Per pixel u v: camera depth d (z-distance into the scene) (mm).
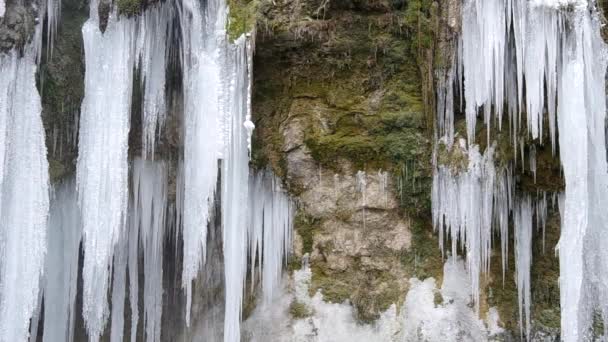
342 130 7441
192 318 8133
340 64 7363
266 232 7574
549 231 7359
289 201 7645
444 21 7184
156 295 7984
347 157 7480
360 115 7406
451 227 7227
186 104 7238
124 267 7836
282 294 7609
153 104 7320
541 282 7395
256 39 7094
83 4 7277
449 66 7172
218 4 7086
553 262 7355
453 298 7281
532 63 6531
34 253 6805
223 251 7246
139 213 7879
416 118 7285
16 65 6816
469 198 7090
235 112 6918
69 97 7383
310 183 7582
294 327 7508
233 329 7102
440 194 7254
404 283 7469
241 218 7066
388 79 7387
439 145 7242
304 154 7496
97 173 6980
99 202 6973
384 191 7465
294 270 7645
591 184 6594
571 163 6445
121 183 6992
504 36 6648
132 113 7602
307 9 7180
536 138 6945
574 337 6414
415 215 7473
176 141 7715
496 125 7066
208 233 8086
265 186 7574
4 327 6633
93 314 7148
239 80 6918
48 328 7715
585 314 6855
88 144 7004
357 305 7488
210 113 6910
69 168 7594
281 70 7410
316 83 7453
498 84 6676
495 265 7316
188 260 7031
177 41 7445
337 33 7258
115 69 7043
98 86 7012
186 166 7145
